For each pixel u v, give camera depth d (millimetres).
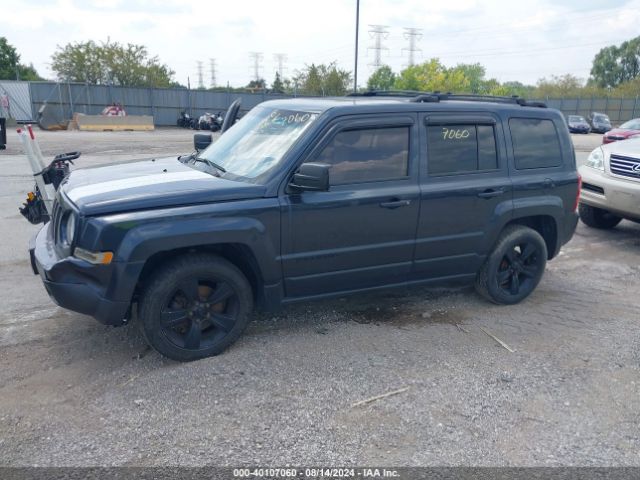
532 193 5145
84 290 3652
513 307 5266
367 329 4648
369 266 4496
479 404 3578
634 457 3123
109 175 4371
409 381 3824
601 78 110438
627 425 3428
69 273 3658
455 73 60000
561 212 5367
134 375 3793
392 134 4457
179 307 3926
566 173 5398
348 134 4281
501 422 3398
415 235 4594
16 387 3605
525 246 5258
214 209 3807
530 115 5219
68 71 48094
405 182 4488
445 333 4625
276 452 3045
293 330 4574
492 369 4035
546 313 5148
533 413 3508
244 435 3184
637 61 105750
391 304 5219
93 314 3730
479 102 5043
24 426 3215
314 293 4402
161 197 3746
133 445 3074
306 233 4141
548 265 6695
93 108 35469
